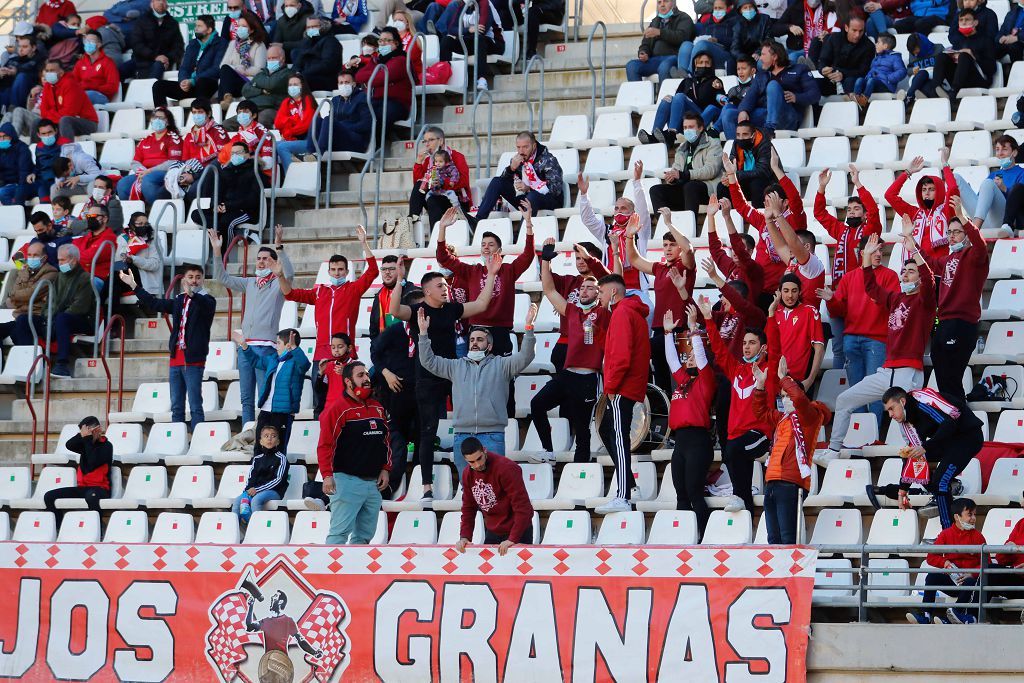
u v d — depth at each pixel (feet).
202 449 171.32
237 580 136.56
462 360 151.74
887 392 139.03
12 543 143.23
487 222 192.65
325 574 134.31
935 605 122.01
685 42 219.20
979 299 150.92
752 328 143.84
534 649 128.36
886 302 153.79
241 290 177.78
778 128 199.31
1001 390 155.02
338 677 132.77
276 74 227.81
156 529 159.02
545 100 224.33
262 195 206.18
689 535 139.95
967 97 201.46
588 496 150.10
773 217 158.51
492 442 150.41
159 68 257.96
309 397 176.86
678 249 160.45
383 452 145.79
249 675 135.13
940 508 134.72
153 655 138.00
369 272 170.40
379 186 207.41
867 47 210.38
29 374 182.50
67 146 228.22
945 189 166.50
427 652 130.82
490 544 132.36
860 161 195.52
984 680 118.32
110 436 175.94
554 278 167.43
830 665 121.70
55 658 140.67
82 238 201.26
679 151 190.80
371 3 255.70
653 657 125.49
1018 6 211.20
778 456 132.36
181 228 208.33
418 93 223.71
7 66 255.09
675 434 143.33
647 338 147.43
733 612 124.16
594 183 197.77
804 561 123.24
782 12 228.22
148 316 200.13
